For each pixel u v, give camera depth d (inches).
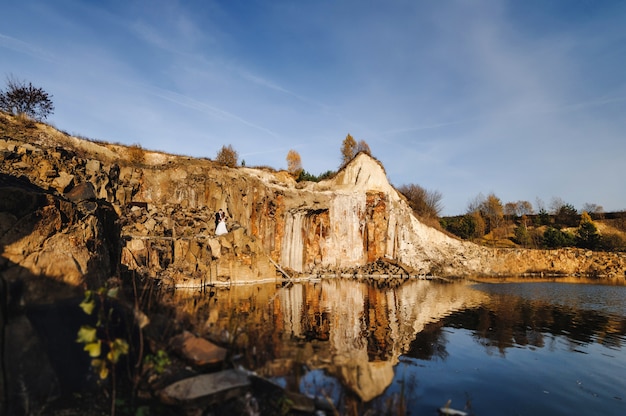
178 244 1013.2
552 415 333.4
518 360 488.7
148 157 1497.3
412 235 1953.7
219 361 323.0
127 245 885.2
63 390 274.1
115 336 319.9
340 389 332.8
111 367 298.4
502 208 3223.4
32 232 405.7
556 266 2188.7
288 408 277.9
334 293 1054.4
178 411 262.2
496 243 2659.9
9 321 276.2
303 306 776.3
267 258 1325.0
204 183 1378.0
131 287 561.6
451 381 396.2
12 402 245.9
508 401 356.8
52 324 312.2
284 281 1330.0
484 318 764.6
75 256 432.5
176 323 375.9
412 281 1590.8
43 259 386.0
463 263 2039.9
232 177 1462.8
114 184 1148.5
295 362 380.2
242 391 290.7
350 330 579.5
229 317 560.4
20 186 497.0
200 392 272.4
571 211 3245.6
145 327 335.6
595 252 2281.0
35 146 898.1
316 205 1734.7
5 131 1062.4
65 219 473.7
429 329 636.1
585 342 595.8
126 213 1059.3
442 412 315.3
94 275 454.3
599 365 479.8
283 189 1674.5
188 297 743.1
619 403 365.1
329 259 1779.0
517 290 1333.7
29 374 262.4
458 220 2871.6
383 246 1887.3
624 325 732.7
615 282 1748.3
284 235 1620.3
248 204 1481.3
